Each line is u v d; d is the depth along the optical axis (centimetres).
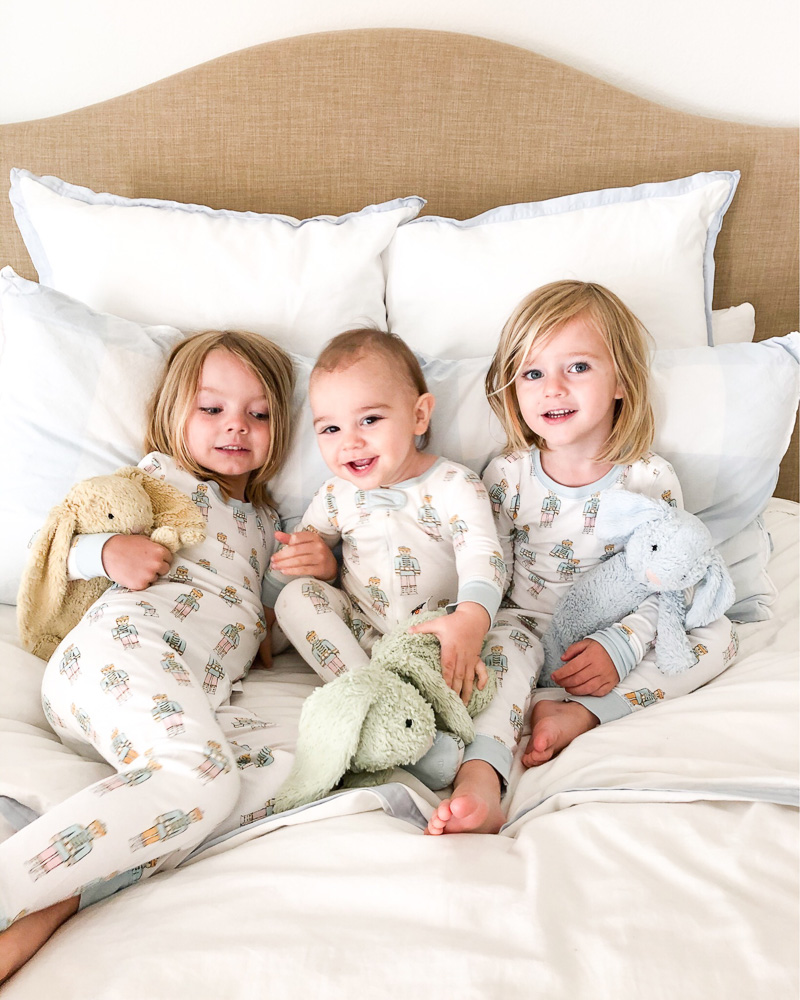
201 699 94
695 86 161
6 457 123
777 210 158
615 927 66
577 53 160
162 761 84
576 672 109
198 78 153
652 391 127
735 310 157
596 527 120
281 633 127
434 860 74
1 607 124
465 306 141
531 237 143
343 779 93
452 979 62
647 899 68
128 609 105
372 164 157
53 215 143
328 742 87
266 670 124
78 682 96
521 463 127
